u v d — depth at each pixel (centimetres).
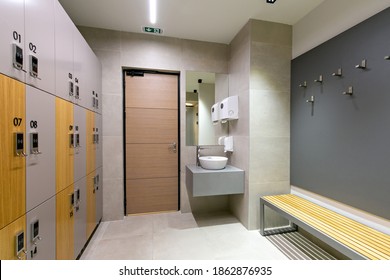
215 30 267
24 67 103
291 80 250
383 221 149
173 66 287
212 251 200
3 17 89
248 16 236
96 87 235
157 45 281
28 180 108
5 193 91
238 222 267
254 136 242
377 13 150
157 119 294
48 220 127
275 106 247
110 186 271
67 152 155
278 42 247
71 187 162
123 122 283
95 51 261
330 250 197
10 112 94
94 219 228
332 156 190
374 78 152
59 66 142
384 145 145
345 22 181
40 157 118
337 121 184
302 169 231
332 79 190
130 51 272
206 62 298
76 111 173
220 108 286
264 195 246
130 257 190
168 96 297
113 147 271
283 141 251
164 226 256
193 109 301
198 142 305
